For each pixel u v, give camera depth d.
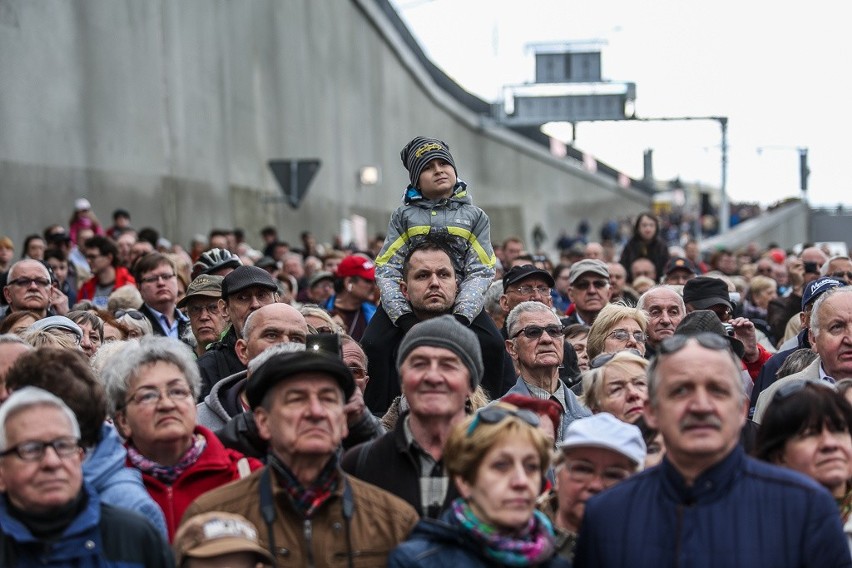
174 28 29.86
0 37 20.58
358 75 50.41
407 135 58.78
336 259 21.05
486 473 5.95
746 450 8.22
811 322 9.89
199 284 11.98
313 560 6.29
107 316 11.86
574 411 9.52
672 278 17.16
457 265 10.27
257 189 36.91
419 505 7.05
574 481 6.57
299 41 42.28
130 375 7.25
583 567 5.91
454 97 67.31
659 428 5.94
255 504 6.40
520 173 76.75
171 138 29.33
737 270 27.66
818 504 5.69
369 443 7.35
